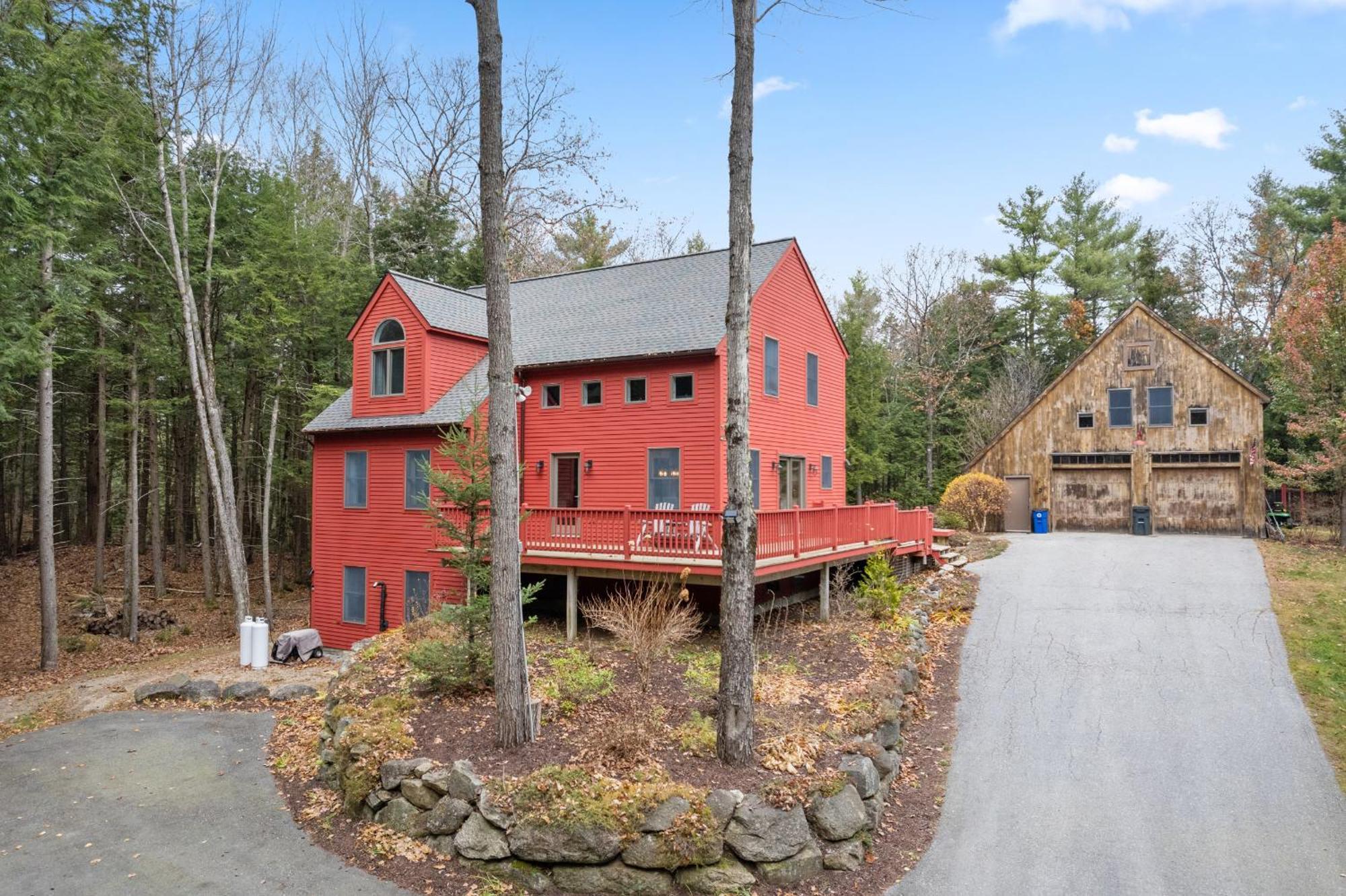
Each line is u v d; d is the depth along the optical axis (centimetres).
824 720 852
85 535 3153
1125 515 2359
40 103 1243
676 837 614
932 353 3547
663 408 1609
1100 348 2409
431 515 1053
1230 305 3409
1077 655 1209
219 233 2048
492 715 861
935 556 1906
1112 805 786
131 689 1284
